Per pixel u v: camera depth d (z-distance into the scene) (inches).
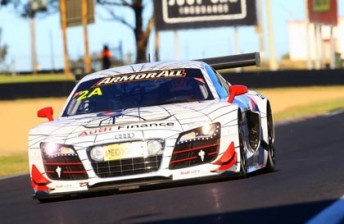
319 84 3718.0
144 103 1031.6
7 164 1806.1
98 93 1062.4
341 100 3228.3
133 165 929.5
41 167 958.4
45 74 5880.9
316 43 5433.1
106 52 4461.1
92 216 808.9
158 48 4530.0
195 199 855.1
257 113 1100.5
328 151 1448.1
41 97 3245.6
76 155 938.1
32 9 5378.9
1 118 2886.3
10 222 842.8
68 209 885.2
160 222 732.7
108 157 929.5
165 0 4498.0
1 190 1245.1
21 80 4960.6
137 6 5059.1
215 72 1127.6
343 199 803.4
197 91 1043.3
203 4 4515.3
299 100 3353.8
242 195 860.6
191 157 936.3
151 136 928.3
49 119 1071.0
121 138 929.5
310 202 793.6
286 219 708.7
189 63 1109.1
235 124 959.6
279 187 912.9
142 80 1072.2
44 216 854.5
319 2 5393.7
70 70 5930.1
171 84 1056.8
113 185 934.4
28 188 1223.5
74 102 1063.6
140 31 5088.6
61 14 4606.3
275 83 3602.4
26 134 2605.8
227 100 1023.6
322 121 2310.5
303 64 7145.7
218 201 828.6
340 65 6230.3
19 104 3176.7
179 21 4515.3
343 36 7362.2
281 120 2600.9
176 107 990.4
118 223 748.0
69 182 943.0
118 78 1085.1
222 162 944.9
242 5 4510.3
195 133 936.9
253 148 1058.7
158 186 957.2
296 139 1807.3
